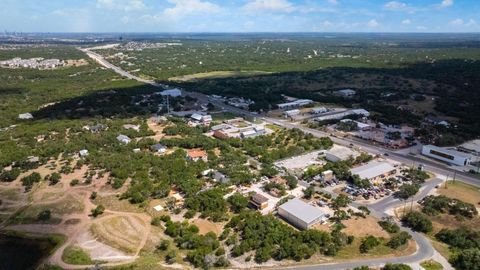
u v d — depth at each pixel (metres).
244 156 161.25
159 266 88.31
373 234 101.56
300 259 91.00
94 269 87.69
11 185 132.88
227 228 103.56
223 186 129.25
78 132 193.12
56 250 96.56
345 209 115.19
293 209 110.06
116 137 181.00
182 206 117.19
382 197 123.62
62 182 133.75
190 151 167.00
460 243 95.62
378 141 181.50
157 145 169.12
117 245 97.56
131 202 119.25
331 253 92.31
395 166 150.50
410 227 105.62
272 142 180.88
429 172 145.12
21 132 187.62
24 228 107.25
